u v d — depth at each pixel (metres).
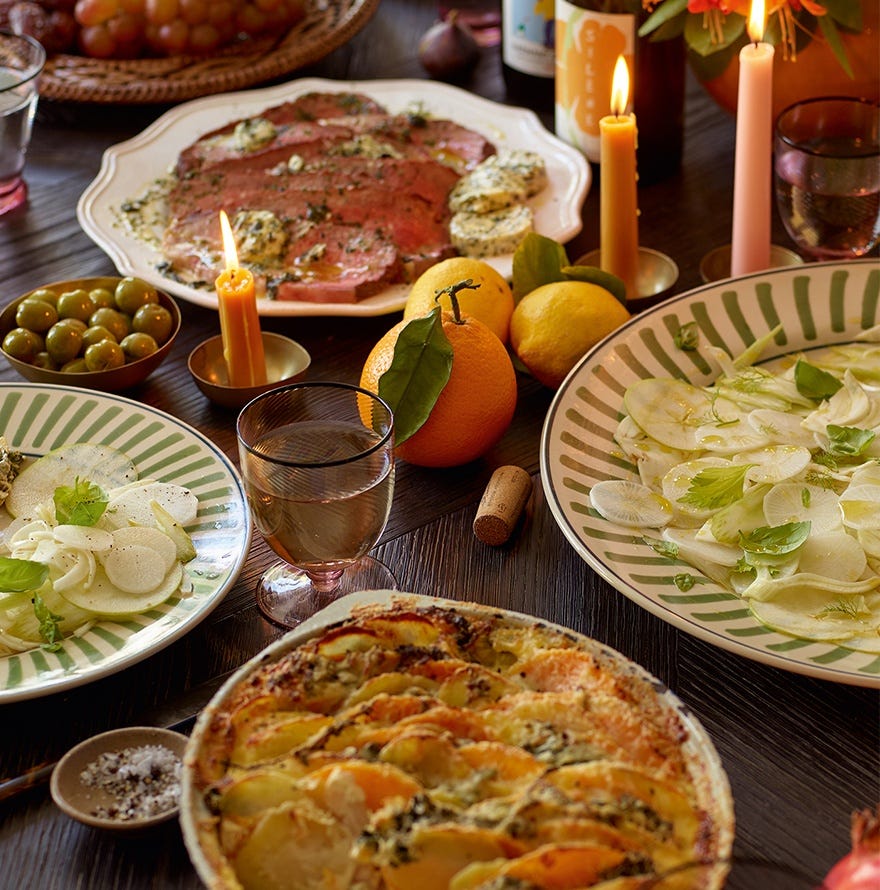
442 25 1.47
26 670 0.91
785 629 0.90
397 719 0.79
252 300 1.09
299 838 0.74
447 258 1.20
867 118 1.18
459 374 1.01
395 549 1.00
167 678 0.93
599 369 1.04
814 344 1.09
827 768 0.88
